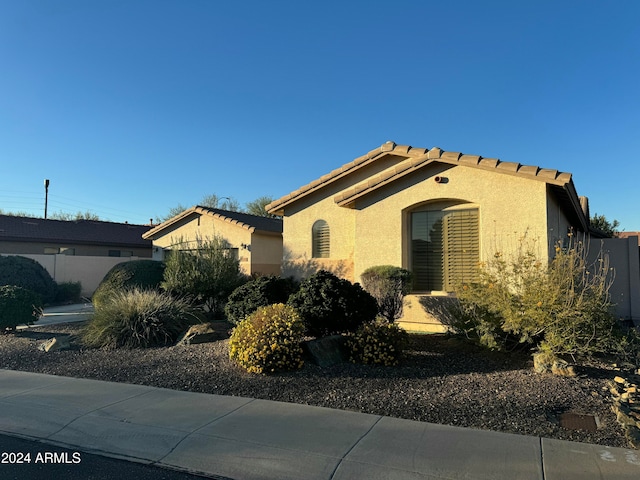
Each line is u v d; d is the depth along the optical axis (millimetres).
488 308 9008
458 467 4594
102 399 6961
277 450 5062
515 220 11242
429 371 8125
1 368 9148
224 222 22359
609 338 8195
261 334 8289
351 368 8289
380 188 13141
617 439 5250
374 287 11156
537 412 6074
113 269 16391
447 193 12172
